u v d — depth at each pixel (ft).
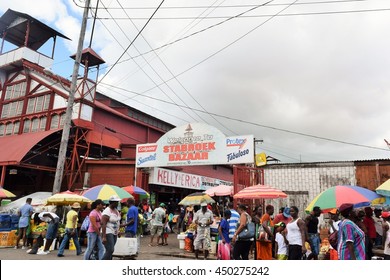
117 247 33.04
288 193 55.72
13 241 43.32
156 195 71.36
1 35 83.92
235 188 48.67
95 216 27.02
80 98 68.85
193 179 74.59
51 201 39.63
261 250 29.86
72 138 69.67
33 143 61.21
